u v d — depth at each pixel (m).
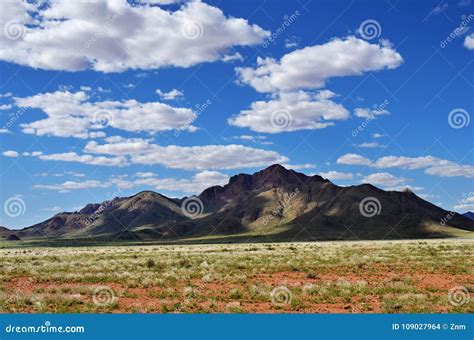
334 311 20.67
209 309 21.08
